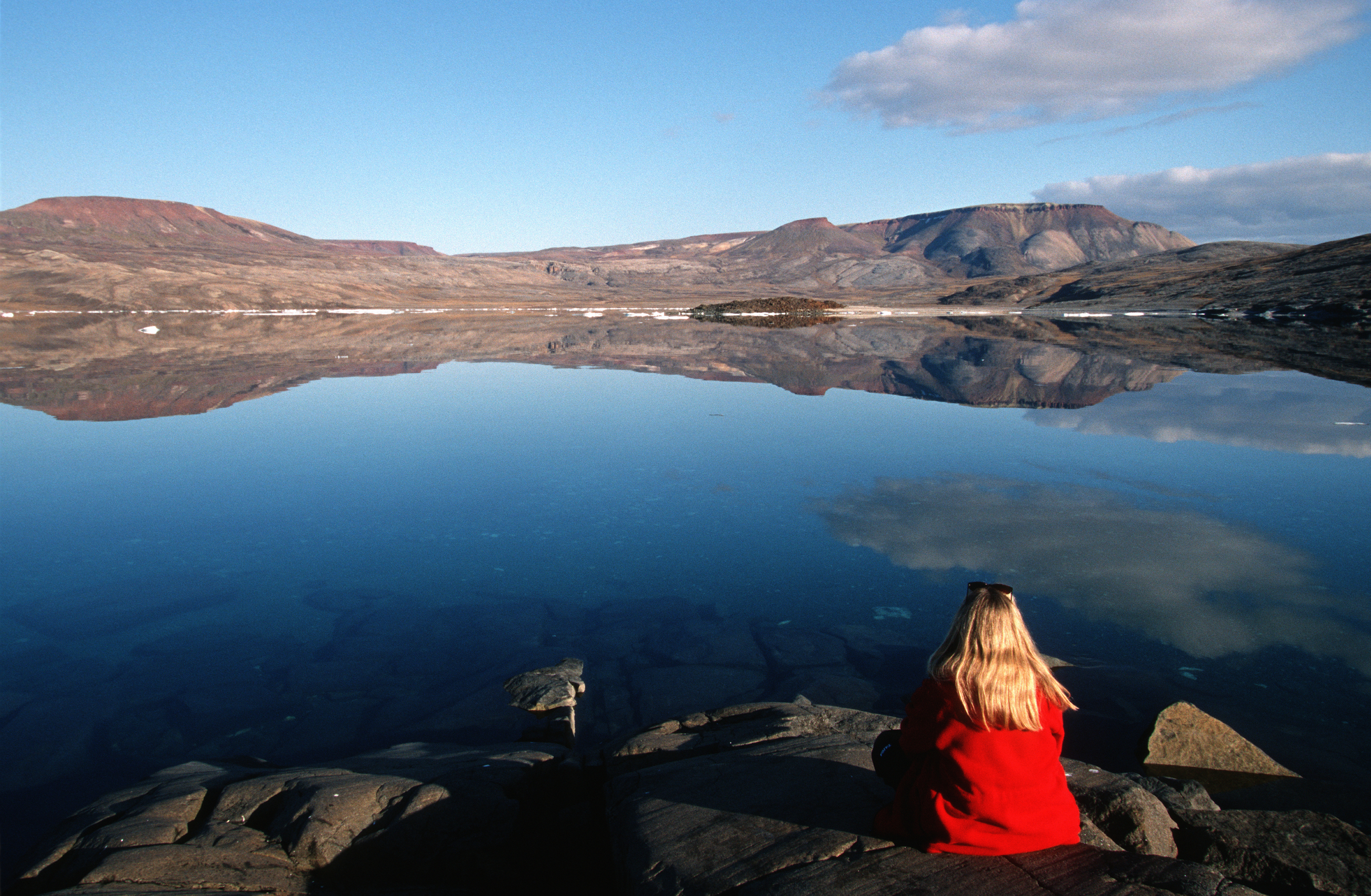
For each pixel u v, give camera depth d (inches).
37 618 253.6
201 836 123.0
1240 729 181.5
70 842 125.0
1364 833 131.7
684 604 263.0
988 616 97.0
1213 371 810.8
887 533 326.6
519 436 530.9
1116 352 1029.8
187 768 162.1
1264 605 250.1
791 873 97.3
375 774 145.0
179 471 435.8
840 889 92.1
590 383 807.7
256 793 137.0
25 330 1419.8
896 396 695.7
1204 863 127.9
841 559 299.1
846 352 1123.3
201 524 346.9
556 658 226.7
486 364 991.6
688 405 657.6
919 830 100.1
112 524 346.3
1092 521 336.5
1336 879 119.4
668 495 386.9
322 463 453.7
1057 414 588.7
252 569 294.7
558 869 128.6
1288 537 312.8
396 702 203.9
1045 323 1818.4
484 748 170.9
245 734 189.2
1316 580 269.0
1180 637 228.5
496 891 118.7
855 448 484.4
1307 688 199.6
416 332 1579.7
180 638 240.8
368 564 300.7
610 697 205.5
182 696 206.5
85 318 1856.5
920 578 280.1
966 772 95.6
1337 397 636.1
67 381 773.9
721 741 157.1
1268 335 1267.2
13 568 295.6
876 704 197.9
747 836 108.9
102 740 186.1
